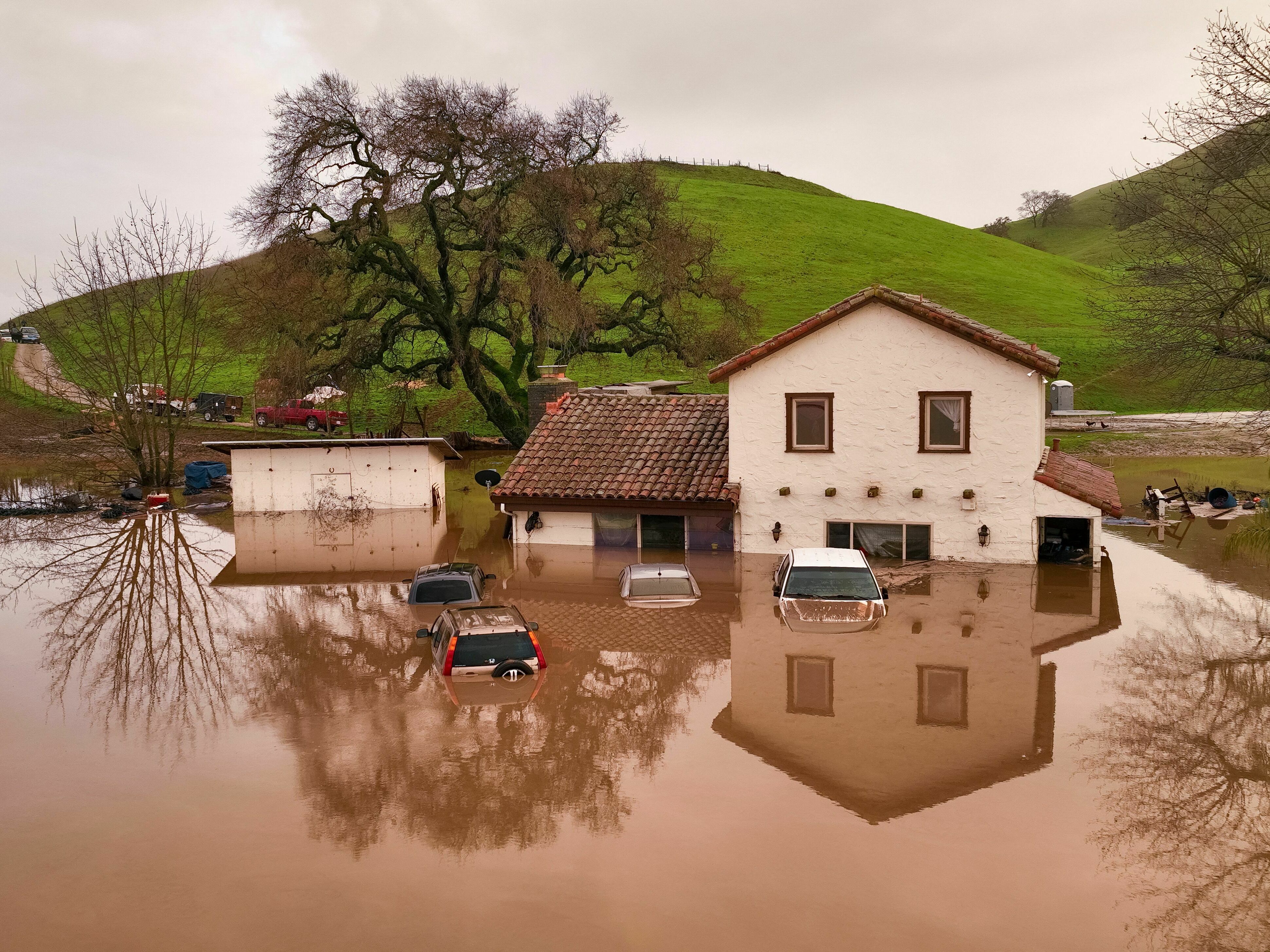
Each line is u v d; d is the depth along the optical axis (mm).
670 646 17766
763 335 68750
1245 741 13070
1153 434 48906
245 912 9289
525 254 45844
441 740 13664
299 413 54781
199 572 25578
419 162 44594
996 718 14055
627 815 11125
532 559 25281
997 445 22812
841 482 23922
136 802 11898
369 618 20516
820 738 13422
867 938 8531
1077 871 9719
